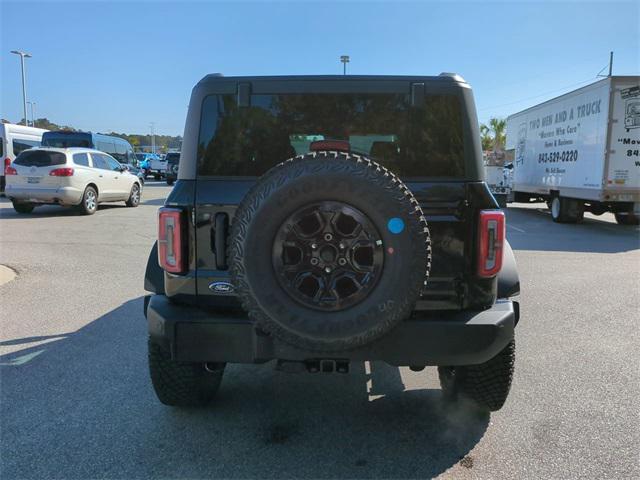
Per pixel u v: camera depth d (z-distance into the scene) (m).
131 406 3.78
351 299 2.64
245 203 2.68
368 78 3.15
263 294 2.64
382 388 4.19
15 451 3.16
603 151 13.38
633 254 10.33
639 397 3.96
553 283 7.71
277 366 2.90
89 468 3.00
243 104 3.16
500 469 3.02
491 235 2.98
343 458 3.14
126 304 6.37
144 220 13.87
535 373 4.41
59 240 10.59
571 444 3.29
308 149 3.21
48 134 20.02
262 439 3.36
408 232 2.61
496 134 45.66
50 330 5.41
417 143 3.13
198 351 2.97
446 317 2.97
